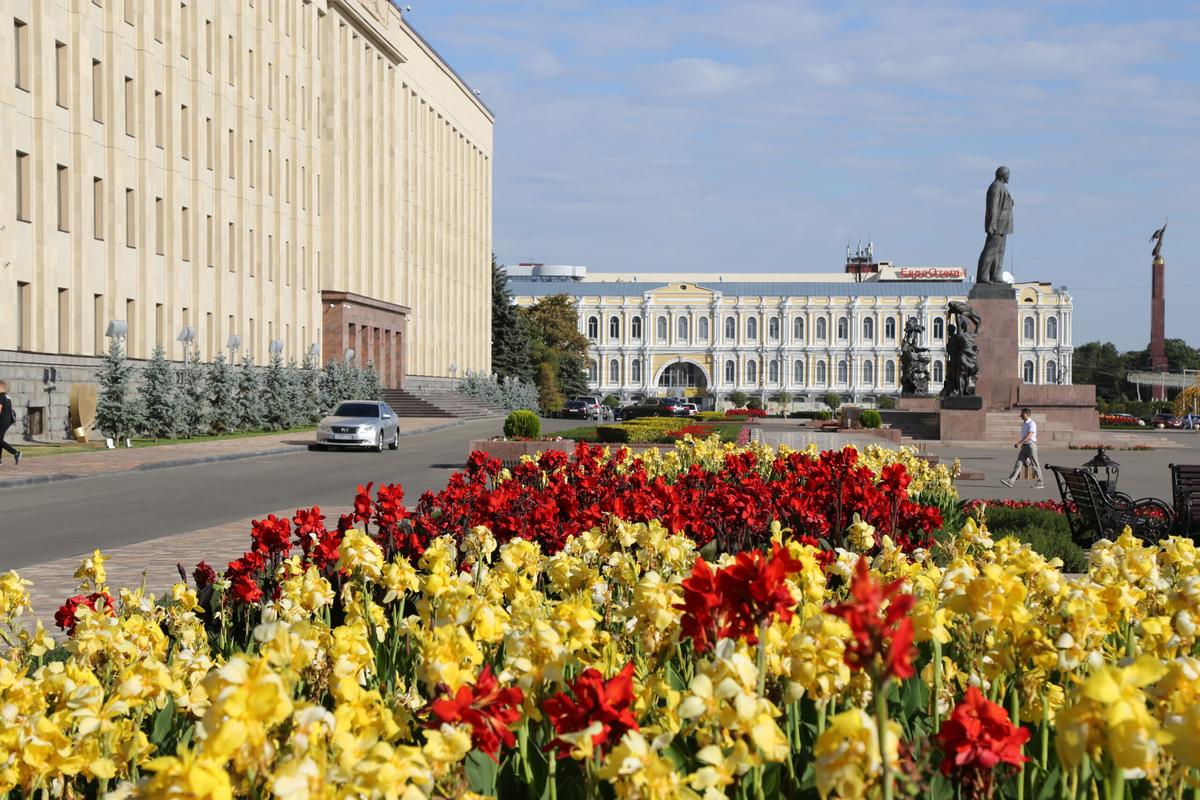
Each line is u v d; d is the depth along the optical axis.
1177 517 14.64
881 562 6.32
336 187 63.94
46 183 36.25
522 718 3.54
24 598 5.92
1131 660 3.78
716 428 42.00
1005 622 4.04
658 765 2.80
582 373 125.56
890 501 10.23
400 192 76.19
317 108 62.16
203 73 48.16
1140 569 5.36
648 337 147.88
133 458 30.55
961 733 2.93
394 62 74.50
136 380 41.50
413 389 77.88
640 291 148.00
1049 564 4.91
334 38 63.59
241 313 52.25
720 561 5.56
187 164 46.88
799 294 147.00
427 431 54.12
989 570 4.01
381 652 5.23
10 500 20.88
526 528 8.43
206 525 17.34
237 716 2.60
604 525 8.33
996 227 47.66
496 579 5.50
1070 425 47.50
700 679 3.05
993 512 16.52
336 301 63.25
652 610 4.27
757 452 21.70
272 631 3.17
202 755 2.54
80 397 35.44
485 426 61.56
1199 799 3.36
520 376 109.25
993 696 4.24
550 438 34.28
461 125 92.62
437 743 2.95
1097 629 4.18
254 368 50.88
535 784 3.84
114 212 40.41
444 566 5.02
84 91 38.38
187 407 41.66
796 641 3.72
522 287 150.75
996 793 3.62
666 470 18.47
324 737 2.97
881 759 2.62
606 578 6.34
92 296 39.25
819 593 4.78
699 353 147.62
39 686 4.01
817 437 44.16
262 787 2.93
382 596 6.92
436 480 26.67
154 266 43.53
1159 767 3.25
